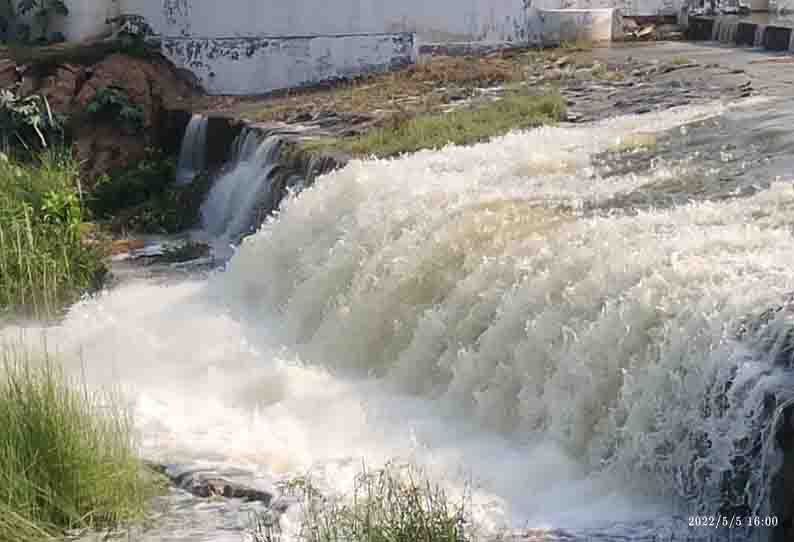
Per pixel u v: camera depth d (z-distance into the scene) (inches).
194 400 452.1
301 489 361.7
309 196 571.2
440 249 463.2
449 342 427.5
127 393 454.3
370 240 504.4
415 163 575.2
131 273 649.0
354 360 471.5
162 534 338.6
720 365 325.4
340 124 738.8
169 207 764.0
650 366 344.5
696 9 960.3
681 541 312.3
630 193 489.1
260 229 620.4
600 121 633.6
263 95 893.2
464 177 542.9
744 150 529.0
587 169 536.4
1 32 925.2
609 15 918.4
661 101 662.5
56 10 912.9
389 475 337.4
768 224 414.9
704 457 323.3
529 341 392.5
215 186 749.9
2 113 802.2
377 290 475.5
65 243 625.9
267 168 696.4
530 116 662.5
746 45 877.2
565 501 344.8
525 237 446.3
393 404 428.8
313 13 907.4
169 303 579.8
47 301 575.8
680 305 354.3
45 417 350.9
